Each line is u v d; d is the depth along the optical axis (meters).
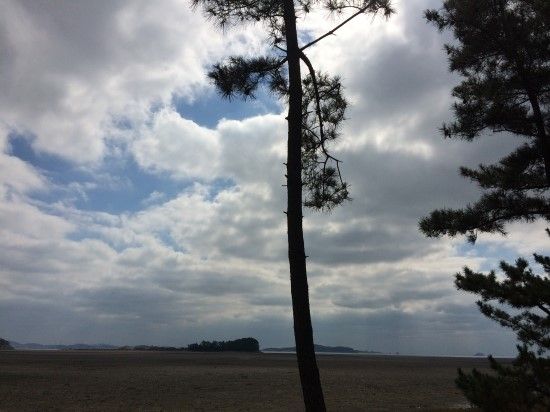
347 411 20.45
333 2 11.33
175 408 21.94
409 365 61.84
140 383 32.94
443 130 16.78
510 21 15.75
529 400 7.15
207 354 107.31
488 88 15.64
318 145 12.44
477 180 15.66
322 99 12.32
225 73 11.48
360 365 61.16
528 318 7.87
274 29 11.77
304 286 9.96
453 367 55.78
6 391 27.25
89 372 42.56
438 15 16.80
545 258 8.34
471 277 8.15
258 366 54.75
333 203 12.51
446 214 15.61
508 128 16.27
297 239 10.16
